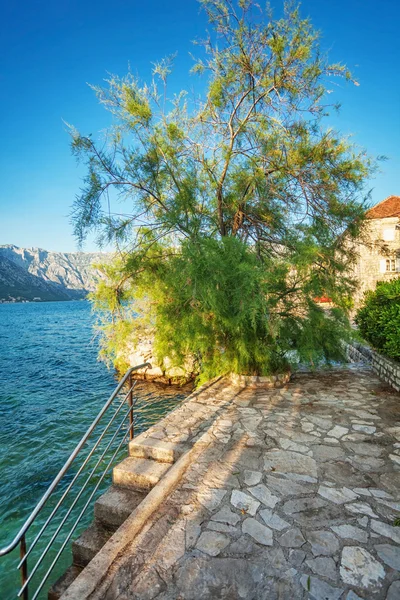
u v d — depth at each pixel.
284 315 6.71
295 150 6.40
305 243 6.52
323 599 2.16
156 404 11.60
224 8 5.94
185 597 2.23
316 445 4.36
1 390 13.96
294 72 6.08
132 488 3.92
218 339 7.04
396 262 20.80
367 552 2.53
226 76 6.63
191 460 4.01
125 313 7.61
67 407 11.78
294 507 3.09
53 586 3.17
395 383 6.76
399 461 3.91
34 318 59.66
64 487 6.77
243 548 2.60
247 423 5.13
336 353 7.29
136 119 6.36
